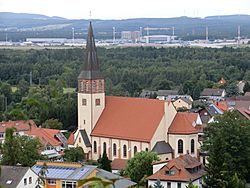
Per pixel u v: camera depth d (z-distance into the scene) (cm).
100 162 12431
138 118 13512
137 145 13175
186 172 10338
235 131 11100
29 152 11125
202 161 13062
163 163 11169
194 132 13150
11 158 10725
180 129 13038
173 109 13225
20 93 13562
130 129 13438
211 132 11694
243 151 11069
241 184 9256
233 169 10781
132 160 11375
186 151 13025
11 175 8969
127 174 11319
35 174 9119
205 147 11725
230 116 11700
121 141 13500
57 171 9250
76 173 9131
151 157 11319
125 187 9175
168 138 13162
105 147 13850
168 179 10269
